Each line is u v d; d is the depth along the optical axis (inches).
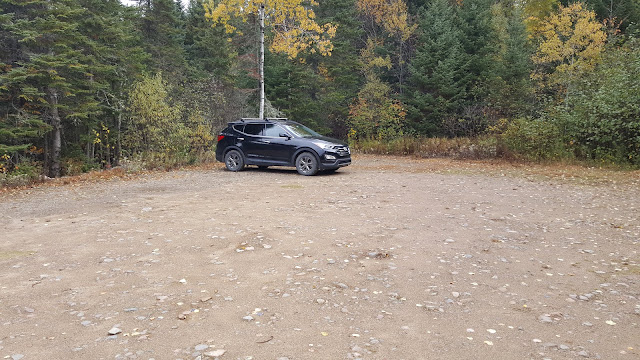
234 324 143.2
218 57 1195.9
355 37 1330.0
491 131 1004.6
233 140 591.5
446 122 1139.3
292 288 175.3
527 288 177.0
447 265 204.5
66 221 297.0
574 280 186.4
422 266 202.7
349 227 274.7
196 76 1087.6
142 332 137.2
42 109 796.0
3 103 767.1
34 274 192.2
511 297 167.8
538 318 149.2
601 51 1029.2
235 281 183.2
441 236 254.7
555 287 178.4
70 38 743.1
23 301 162.4
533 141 703.7
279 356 122.4
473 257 216.8
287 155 557.3
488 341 132.5
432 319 148.0
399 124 1140.5
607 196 391.9
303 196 389.4
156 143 811.4
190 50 1454.2
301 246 233.5
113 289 174.4
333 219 297.0
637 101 618.2
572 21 1155.3
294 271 195.5
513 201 366.9
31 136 746.2
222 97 971.3
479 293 171.5
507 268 201.3
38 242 244.7
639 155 609.6
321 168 543.5
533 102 1122.7
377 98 1170.0
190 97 916.6
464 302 162.6
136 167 599.5
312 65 1320.1
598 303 162.1
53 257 216.8
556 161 663.8
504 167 635.5
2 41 770.2
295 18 815.1
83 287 176.7
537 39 1309.1
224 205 348.5
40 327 140.9
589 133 658.8
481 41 1232.2
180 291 172.1
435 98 1187.3
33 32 665.0
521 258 216.1
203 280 184.4
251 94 1107.3
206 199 377.1
